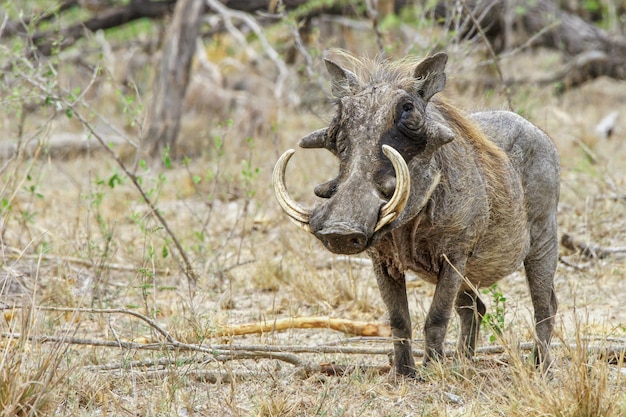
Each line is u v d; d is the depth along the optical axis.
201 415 12.72
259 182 26.36
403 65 13.34
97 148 33.47
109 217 23.97
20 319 13.88
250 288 20.23
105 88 39.16
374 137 12.11
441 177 12.90
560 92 38.44
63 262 19.88
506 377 13.77
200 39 42.50
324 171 26.31
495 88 32.53
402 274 13.84
